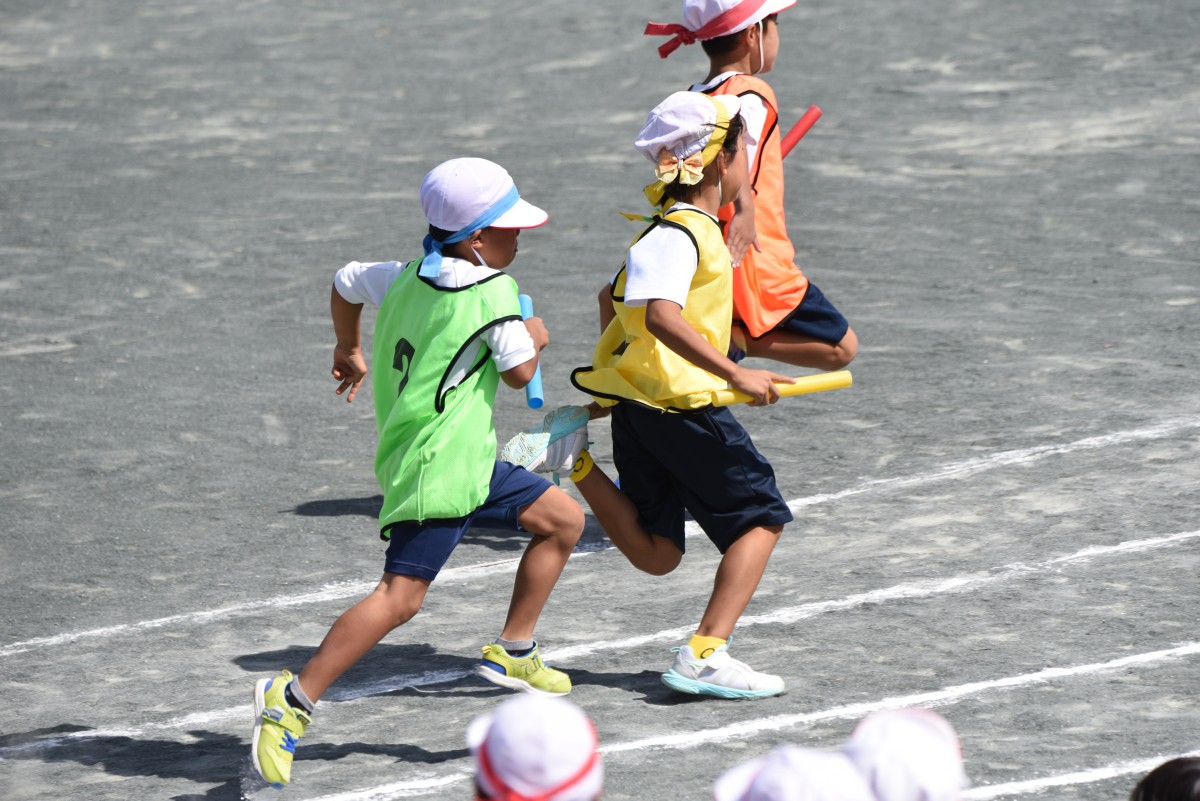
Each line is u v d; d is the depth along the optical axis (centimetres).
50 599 2461
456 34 8500
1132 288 3938
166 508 2844
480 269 1830
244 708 2039
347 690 2080
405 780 1775
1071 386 3216
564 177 5594
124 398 3488
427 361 1806
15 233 5106
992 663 2000
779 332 2620
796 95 6719
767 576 2381
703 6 2489
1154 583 2230
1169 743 1738
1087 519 2503
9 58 8269
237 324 4066
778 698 1942
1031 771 1684
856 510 2638
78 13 9338
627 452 2002
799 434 3056
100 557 2627
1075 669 1962
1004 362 3416
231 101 7206
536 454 1948
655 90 7044
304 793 1752
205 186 5709
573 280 4306
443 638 2250
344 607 2384
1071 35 7369
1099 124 5881
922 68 7031
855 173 5444
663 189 1969
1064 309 3794
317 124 6725
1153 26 7388
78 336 3991
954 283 4103
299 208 5338
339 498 2875
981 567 2342
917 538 2488
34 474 3038
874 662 2034
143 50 8375
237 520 2775
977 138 5838
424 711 1991
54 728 2000
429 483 1783
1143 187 4978
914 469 2814
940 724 959
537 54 7925
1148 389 3156
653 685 2020
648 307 1873
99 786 1819
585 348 3700
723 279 1928
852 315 3869
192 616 2372
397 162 6003
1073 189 5025
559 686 1978
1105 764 1694
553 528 1919
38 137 6606
